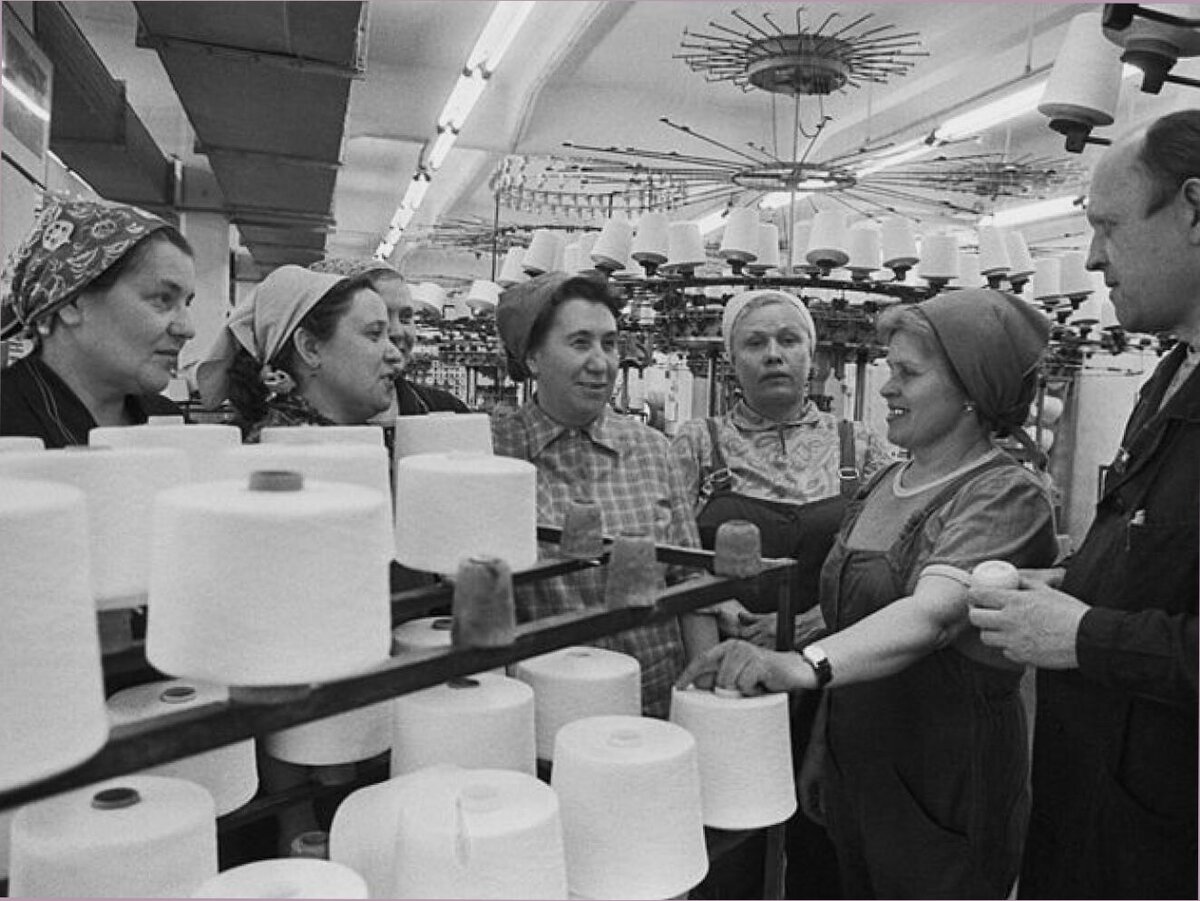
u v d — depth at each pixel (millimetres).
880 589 1567
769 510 2199
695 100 8031
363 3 3244
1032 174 5488
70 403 1521
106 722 703
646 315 3980
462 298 6242
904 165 7648
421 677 828
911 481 1667
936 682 1477
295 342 1638
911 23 6285
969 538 1479
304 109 4520
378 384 1679
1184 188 1272
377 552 746
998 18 5875
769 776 1155
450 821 839
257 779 1180
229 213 7680
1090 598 1365
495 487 979
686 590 1123
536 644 925
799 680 1232
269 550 680
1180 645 1157
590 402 1790
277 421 1664
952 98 6418
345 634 711
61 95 4797
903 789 1504
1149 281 1336
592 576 1602
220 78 4074
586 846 977
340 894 752
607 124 7785
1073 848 1407
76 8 6527
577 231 8062
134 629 1048
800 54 4426
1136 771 1311
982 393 1524
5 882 901
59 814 867
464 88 5598
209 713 720
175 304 1537
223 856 1183
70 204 1512
